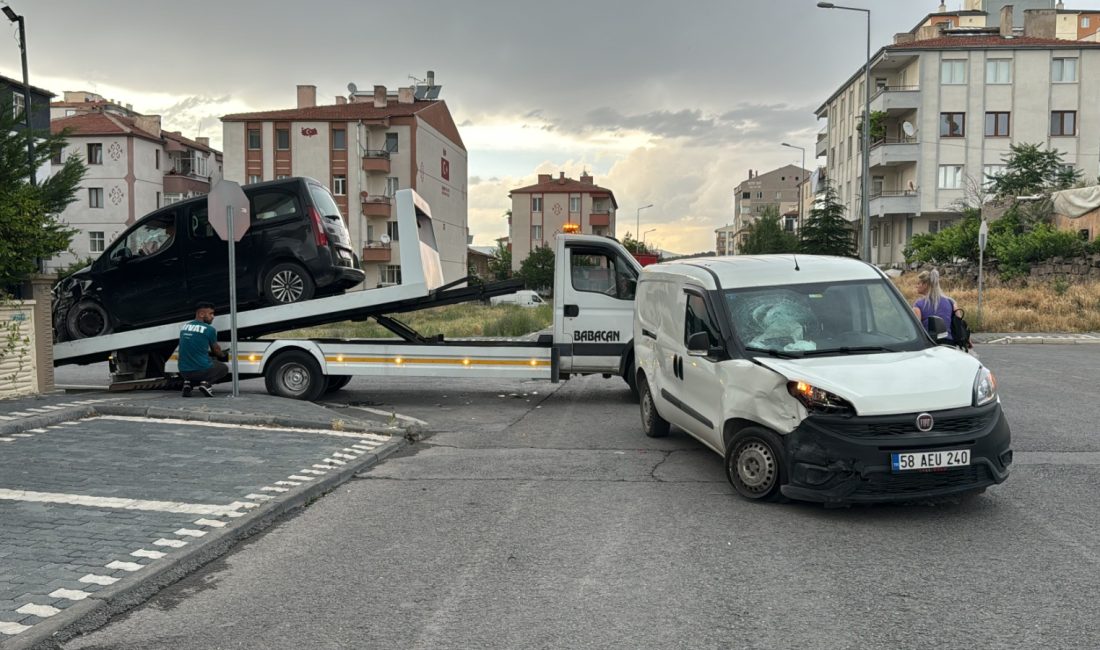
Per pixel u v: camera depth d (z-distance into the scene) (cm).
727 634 387
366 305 1113
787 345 645
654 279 874
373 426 912
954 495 624
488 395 1262
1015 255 2930
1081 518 562
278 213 1152
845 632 387
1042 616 401
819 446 557
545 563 492
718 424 657
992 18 6781
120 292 1177
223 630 400
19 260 1018
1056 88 5006
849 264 726
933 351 629
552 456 801
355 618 413
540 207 9169
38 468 710
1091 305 2381
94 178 5681
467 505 627
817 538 529
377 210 5775
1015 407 1027
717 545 518
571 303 1127
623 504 620
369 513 609
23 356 1070
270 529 573
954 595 430
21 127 1108
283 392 1140
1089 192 3120
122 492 638
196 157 6303
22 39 2434
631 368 1134
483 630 396
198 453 778
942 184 5053
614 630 393
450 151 6794
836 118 6306
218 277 1155
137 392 1170
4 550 501
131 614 423
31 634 383
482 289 1146
